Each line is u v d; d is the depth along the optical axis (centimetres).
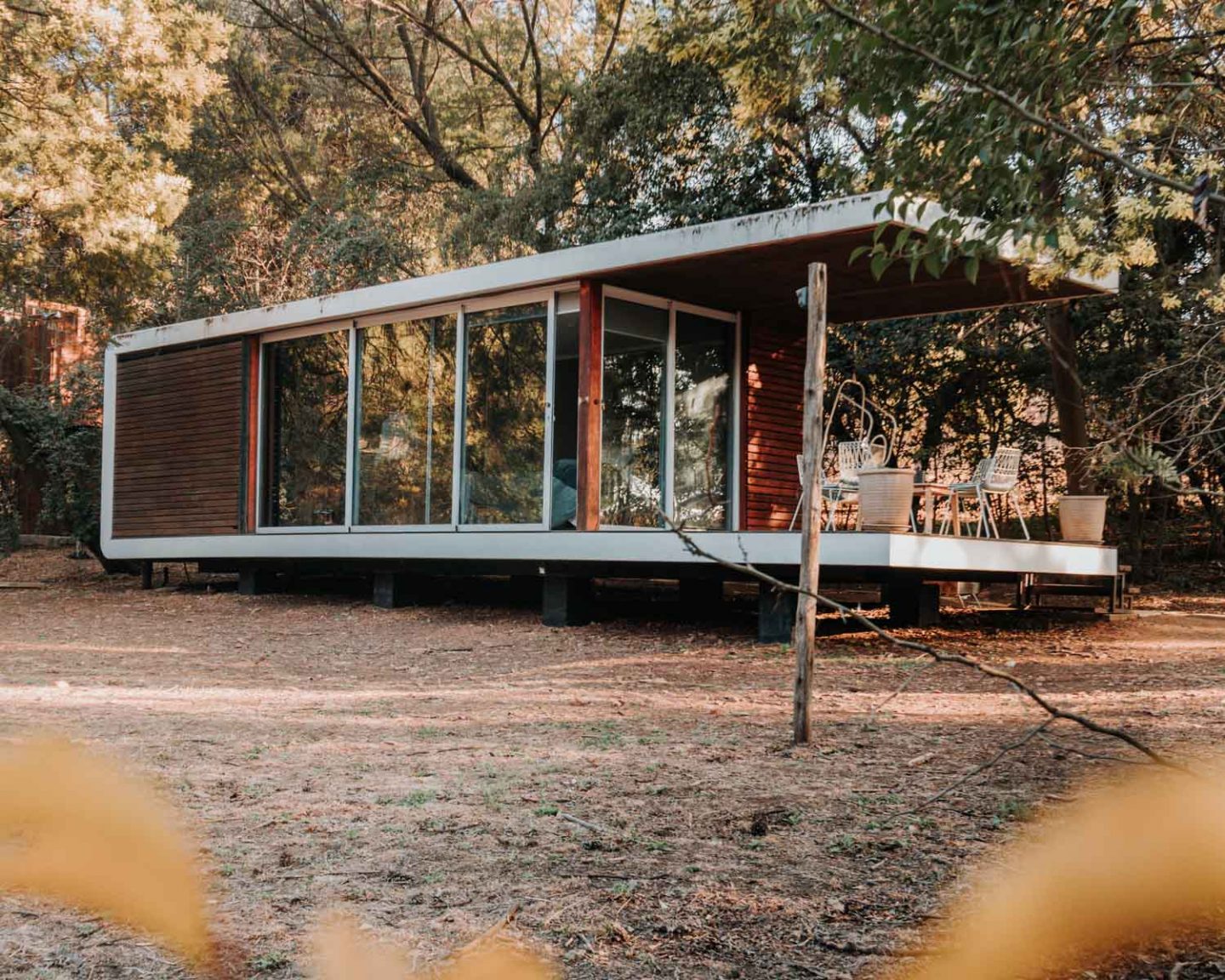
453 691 647
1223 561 1392
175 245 1416
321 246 1873
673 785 383
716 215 1509
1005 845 297
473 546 991
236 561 1283
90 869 199
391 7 2053
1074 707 532
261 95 2234
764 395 1136
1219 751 401
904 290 999
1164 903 190
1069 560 898
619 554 875
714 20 1141
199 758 438
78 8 1255
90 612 1166
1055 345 1053
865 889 270
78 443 1764
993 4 308
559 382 995
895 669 688
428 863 295
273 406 1274
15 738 460
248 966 218
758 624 909
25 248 1351
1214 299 661
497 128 2348
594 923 249
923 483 938
